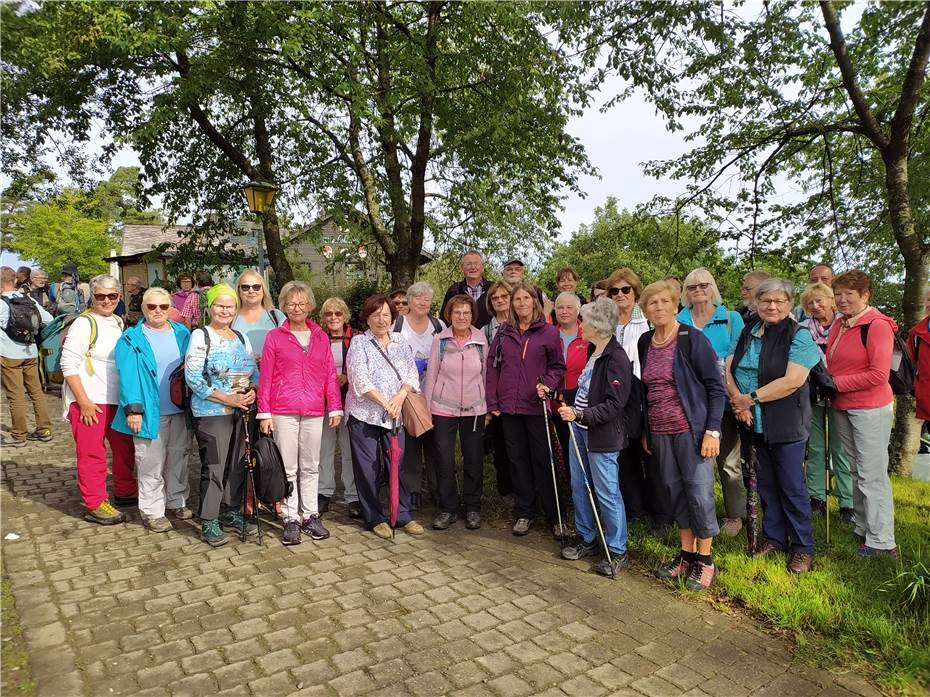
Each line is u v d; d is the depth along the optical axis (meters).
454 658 2.83
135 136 7.47
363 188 9.76
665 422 3.55
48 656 2.78
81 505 4.86
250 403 4.16
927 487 5.63
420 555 4.05
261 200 8.26
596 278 17.22
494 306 4.74
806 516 3.64
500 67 8.09
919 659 2.73
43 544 4.11
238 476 4.20
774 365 3.63
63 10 6.97
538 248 11.96
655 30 7.11
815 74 7.34
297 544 4.19
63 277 9.49
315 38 6.83
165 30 6.72
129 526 4.45
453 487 4.63
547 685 2.64
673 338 3.57
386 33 8.25
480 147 8.63
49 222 31.41
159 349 4.32
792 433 3.62
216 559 3.91
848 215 8.48
